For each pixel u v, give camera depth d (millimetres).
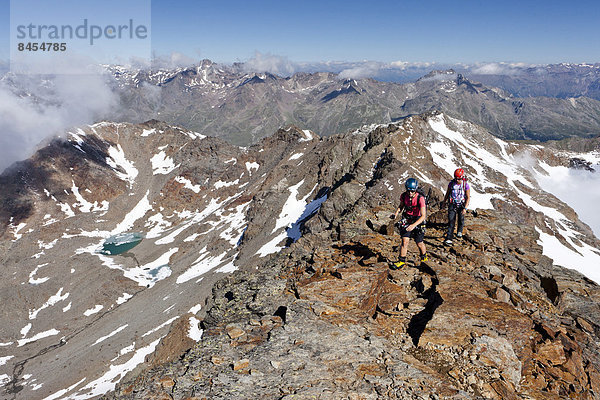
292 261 17359
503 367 9141
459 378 8781
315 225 123250
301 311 11477
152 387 8109
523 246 19297
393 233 18156
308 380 8445
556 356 9750
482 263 14930
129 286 178750
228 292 14906
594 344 10977
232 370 8750
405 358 9430
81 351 117312
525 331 10383
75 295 178500
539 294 14367
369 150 168000
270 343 9859
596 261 135625
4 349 142125
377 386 8312
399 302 12062
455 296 11516
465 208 16531
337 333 10398
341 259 15227
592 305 14703
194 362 9109
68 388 98188
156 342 104062
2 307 170875
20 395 101125
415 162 157875
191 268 183750
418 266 14406
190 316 104188
